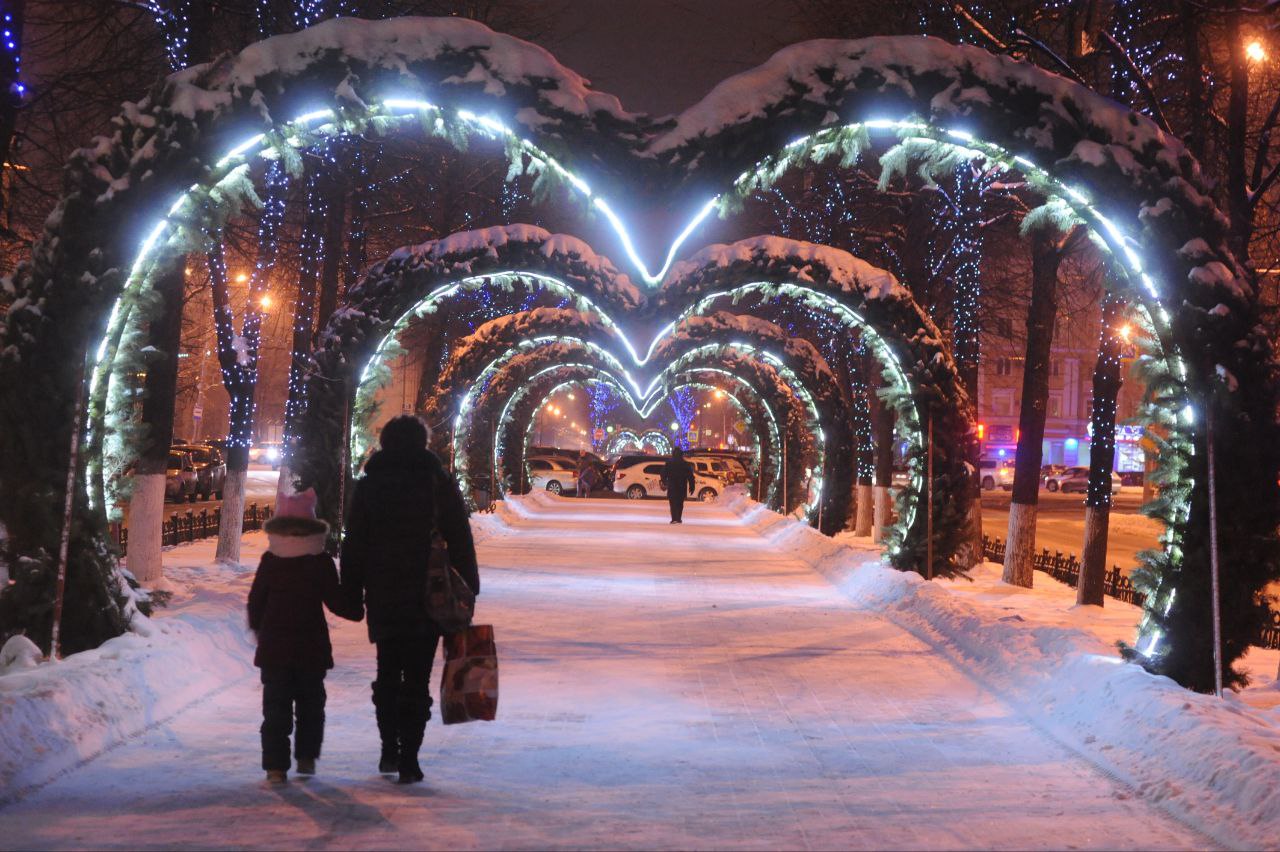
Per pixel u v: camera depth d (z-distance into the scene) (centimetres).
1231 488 1059
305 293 2161
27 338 1084
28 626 1074
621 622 1538
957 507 1967
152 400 1684
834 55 1131
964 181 2194
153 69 1716
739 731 925
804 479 3797
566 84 1129
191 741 854
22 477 1080
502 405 3956
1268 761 698
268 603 754
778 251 2017
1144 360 1115
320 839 629
